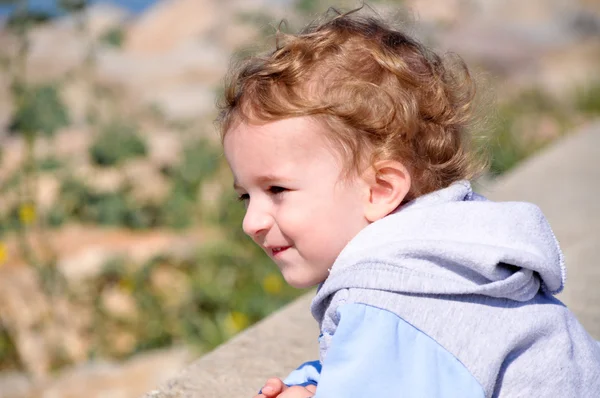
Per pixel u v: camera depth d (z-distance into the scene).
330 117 2.81
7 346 7.37
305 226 2.83
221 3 17.81
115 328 7.75
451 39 18.25
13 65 11.70
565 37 20.06
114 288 8.28
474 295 2.68
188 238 9.45
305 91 2.85
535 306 2.77
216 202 10.27
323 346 2.80
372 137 2.86
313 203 2.82
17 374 7.19
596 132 11.34
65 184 10.34
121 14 18.61
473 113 3.36
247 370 4.07
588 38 20.20
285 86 2.86
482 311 2.66
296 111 2.81
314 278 2.93
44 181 10.39
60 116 11.82
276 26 4.00
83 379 6.79
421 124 2.98
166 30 17.61
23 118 9.78
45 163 10.74
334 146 2.82
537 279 2.77
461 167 3.16
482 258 2.61
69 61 14.31
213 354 4.26
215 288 7.76
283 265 2.95
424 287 2.62
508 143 12.78
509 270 2.71
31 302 7.76
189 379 3.96
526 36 19.55
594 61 18.78
